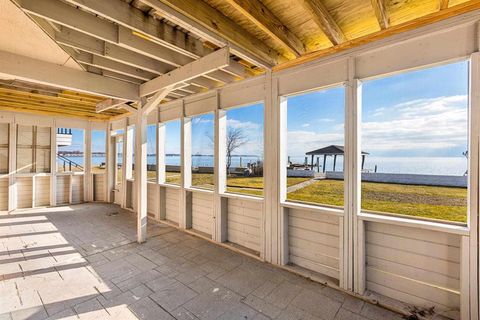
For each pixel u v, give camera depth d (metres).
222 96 3.89
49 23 2.25
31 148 6.31
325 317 2.15
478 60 1.92
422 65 2.17
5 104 5.46
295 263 3.13
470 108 1.97
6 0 1.72
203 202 4.38
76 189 7.10
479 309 1.93
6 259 3.24
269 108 3.22
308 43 2.89
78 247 3.69
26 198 6.28
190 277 2.83
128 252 3.53
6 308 2.23
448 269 2.14
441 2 2.01
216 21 2.25
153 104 3.74
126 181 6.35
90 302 2.34
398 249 2.38
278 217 3.12
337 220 2.77
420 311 2.19
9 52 2.77
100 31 2.33
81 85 3.41
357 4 2.12
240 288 2.61
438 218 2.38
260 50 2.85
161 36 2.41
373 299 2.38
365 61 2.47
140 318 2.12
